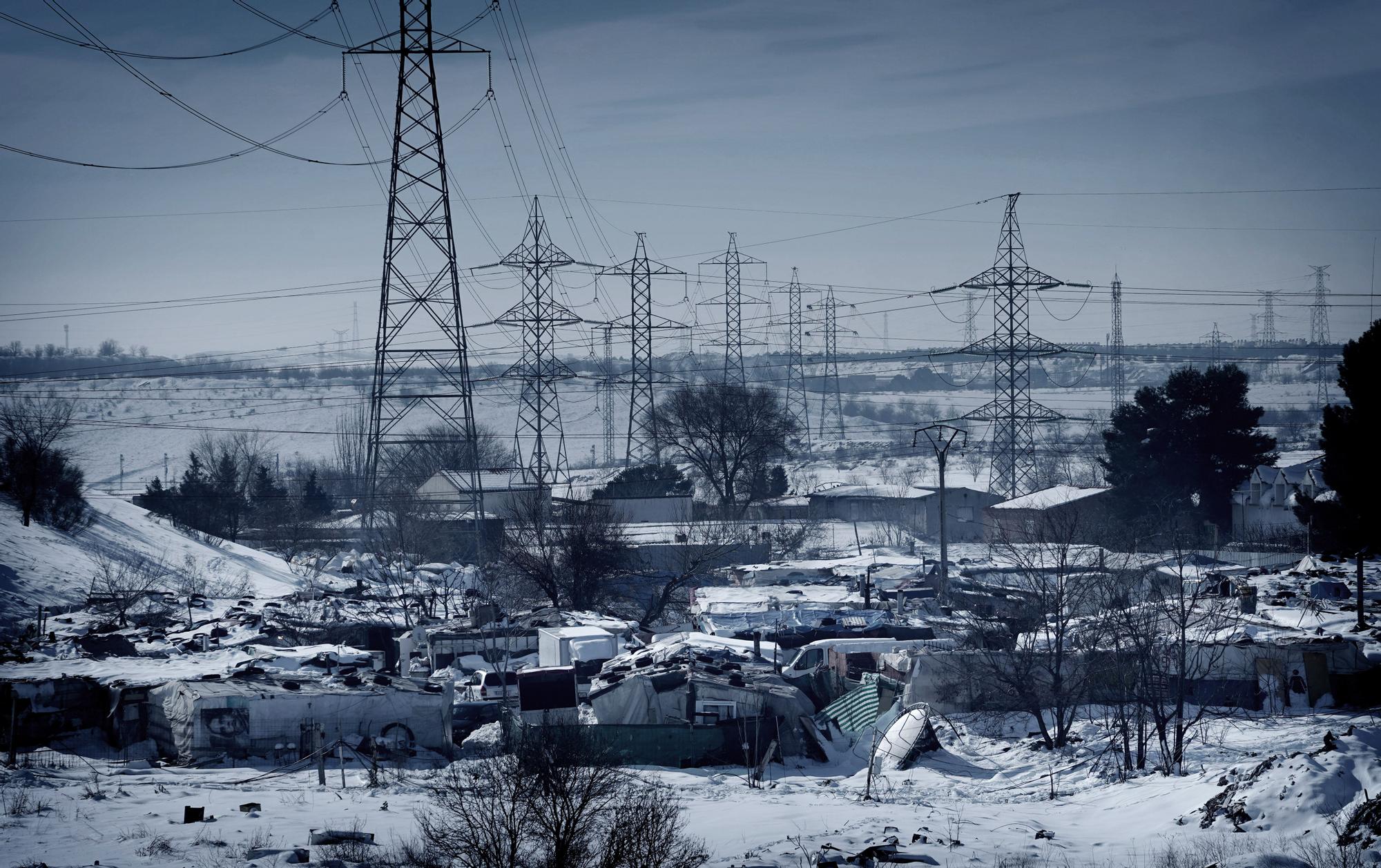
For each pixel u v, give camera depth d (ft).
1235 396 303.07
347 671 139.33
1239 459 302.66
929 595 194.70
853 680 134.62
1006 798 93.35
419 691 113.70
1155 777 92.12
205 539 280.31
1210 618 133.39
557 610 194.90
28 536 223.10
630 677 121.49
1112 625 117.50
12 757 103.50
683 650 143.84
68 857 65.51
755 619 180.55
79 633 170.09
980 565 234.38
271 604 206.49
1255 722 120.57
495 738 115.65
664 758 111.24
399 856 65.26
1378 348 234.58
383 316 237.66
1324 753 70.95
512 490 279.90
